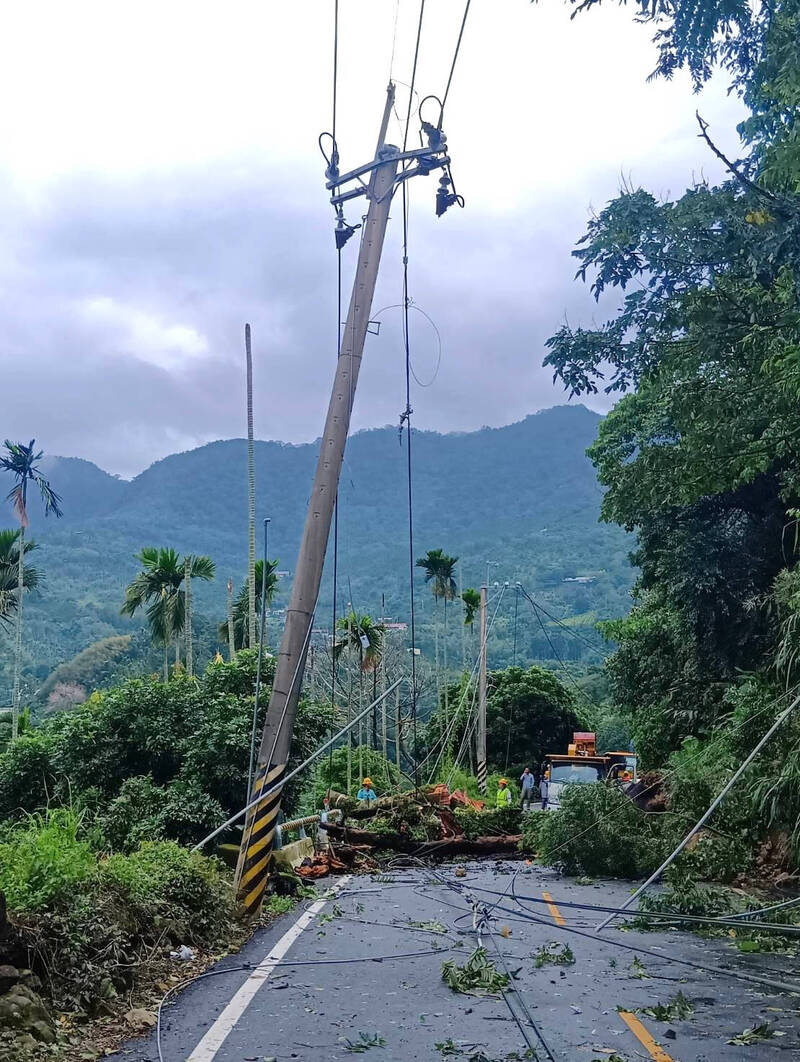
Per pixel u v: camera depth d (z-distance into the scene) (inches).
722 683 1214.9
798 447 790.5
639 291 761.0
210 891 427.5
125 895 379.6
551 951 402.0
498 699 2351.1
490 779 1903.3
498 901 553.9
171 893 406.3
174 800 722.2
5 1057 249.1
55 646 5147.6
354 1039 272.5
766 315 709.9
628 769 1291.8
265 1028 285.3
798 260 629.6
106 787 794.8
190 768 756.6
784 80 565.9
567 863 677.3
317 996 325.7
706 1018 293.6
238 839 734.5
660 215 719.7
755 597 1064.2
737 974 356.2
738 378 764.6
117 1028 288.4
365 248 578.9
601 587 6801.2
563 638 4906.5
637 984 340.8
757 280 701.9
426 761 1839.3
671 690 1330.0
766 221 626.5
